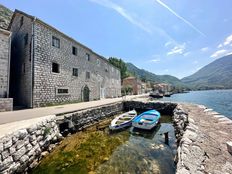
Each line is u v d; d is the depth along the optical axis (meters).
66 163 6.40
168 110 19.45
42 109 12.26
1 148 4.54
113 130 11.13
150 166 6.15
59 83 16.75
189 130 6.41
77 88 20.00
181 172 3.46
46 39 15.31
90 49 23.23
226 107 24.33
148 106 20.72
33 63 13.81
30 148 6.12
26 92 14.41
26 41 15.13
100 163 6.41
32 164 6.06
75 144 8.53
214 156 4.23
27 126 6.17
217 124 7.52
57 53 16.67
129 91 52.03
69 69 18.56
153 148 8.05
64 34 17.44
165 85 92.19
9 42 13.16
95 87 25.30
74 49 20.17
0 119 7.75
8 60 13.02
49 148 7.63
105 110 16.34
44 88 14.76
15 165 5.09
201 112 11.31
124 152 7.54
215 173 3.45
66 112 10.61
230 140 5.36
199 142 5.17
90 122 13.22
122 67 64.81
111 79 33.44
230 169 3.61
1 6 35.03
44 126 7.63
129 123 12.38
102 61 28.70
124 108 22.42
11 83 17.64
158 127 12.73
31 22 14.35
